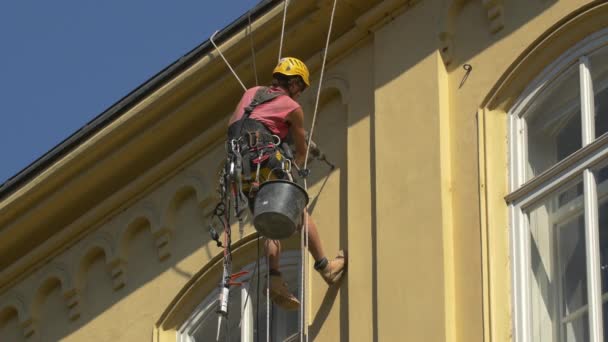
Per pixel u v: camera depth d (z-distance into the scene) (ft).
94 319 67.21
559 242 52.31
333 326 57.16
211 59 63.98
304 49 62.95
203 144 65.67
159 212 66.33
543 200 53.21
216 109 65.26
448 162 56.29
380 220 56.95
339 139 60.70
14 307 70.74
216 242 60.75
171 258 65.36
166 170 66.69
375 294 56.08
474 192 55.06
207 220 64.59
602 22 54.08
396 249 55.93
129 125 66.39
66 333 68.08
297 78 57.06
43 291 70.03
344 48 61.82
